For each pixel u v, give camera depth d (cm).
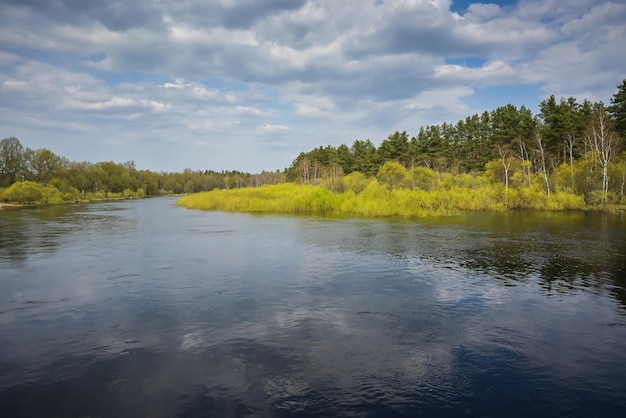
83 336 1177
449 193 5266
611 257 2191
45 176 10212
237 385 898
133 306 1438
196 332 1199
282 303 1459
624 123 6141
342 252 2389
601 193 5100
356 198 5141
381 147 9788
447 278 1794
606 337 1157
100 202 9219
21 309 1418
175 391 876
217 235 3141
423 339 1145
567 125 6594
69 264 2120
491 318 1310
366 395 859
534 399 844
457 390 879
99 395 861
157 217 4825
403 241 2762
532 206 5162
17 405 827
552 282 1720
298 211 5275
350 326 1242
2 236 3184
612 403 830
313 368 977
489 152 8244
